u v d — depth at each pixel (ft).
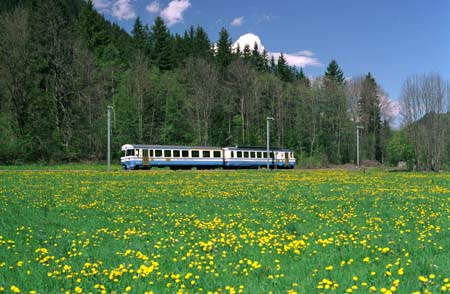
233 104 298.56
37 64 217.97
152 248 35.96
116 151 236.63
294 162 236.02
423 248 34.60
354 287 24.12
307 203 66.39
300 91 311.06
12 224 46.85
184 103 267.80
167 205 63.05
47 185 95.25
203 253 33.99
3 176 121.19
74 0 436.35
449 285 23.89
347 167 255.70
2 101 210.18
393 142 262.88
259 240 37.35
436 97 214.07
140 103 251.39
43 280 27.14
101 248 36.01
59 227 45.83
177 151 188.44
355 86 322.75
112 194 77.71
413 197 74.23
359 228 43.96
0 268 29.76
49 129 213.87
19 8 228.22
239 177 132.57
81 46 250.98
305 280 26.58
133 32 374.63
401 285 25.22
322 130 309.22
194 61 301.84
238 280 26.96
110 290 25.46
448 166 212.84
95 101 248.52
